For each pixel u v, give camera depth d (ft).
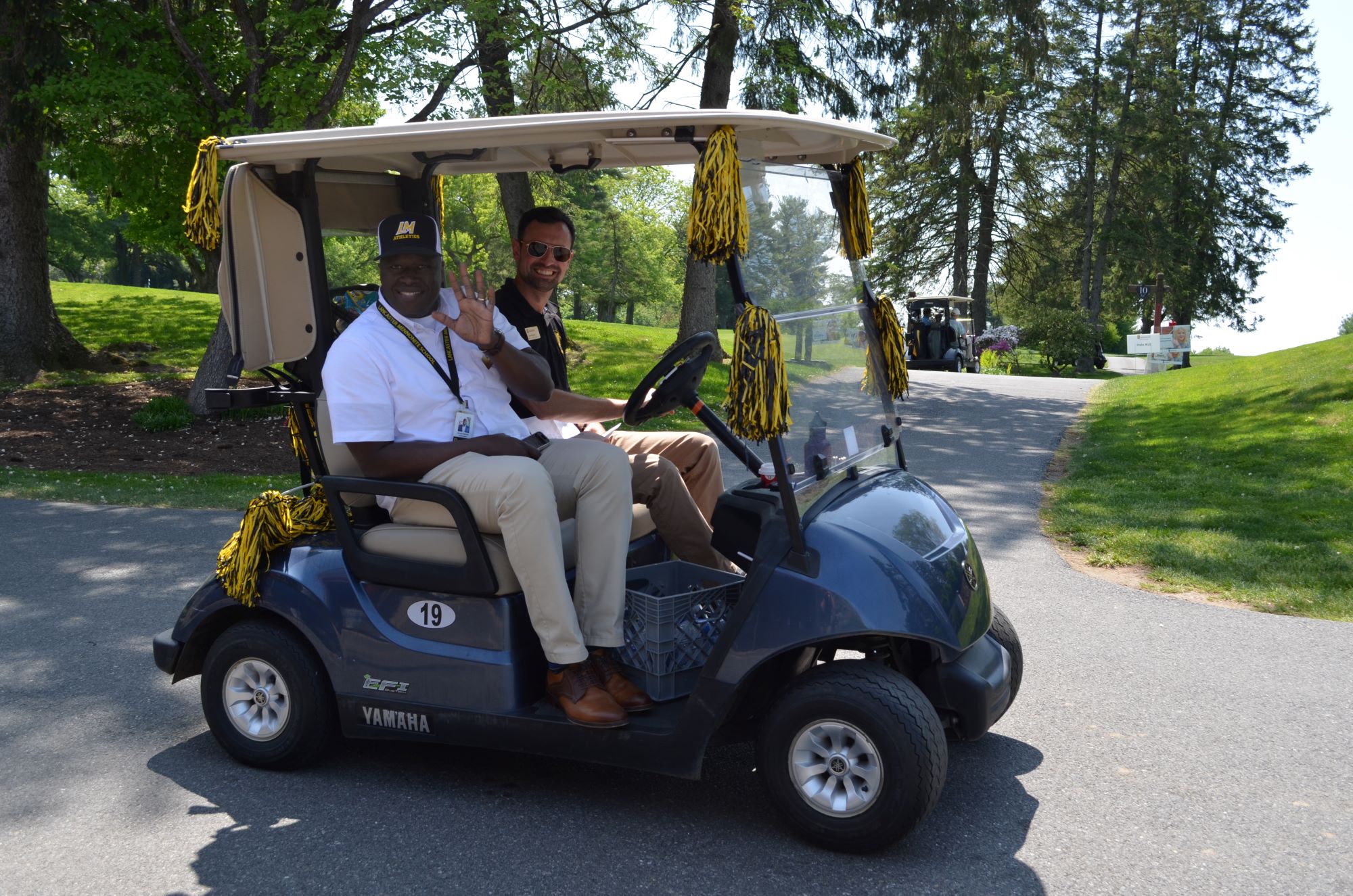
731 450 10.94
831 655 10.95
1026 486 28.55
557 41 43.42
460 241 122.01
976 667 10.02
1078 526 23.00
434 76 37.86
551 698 10.16
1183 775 11.19
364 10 37.70
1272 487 26.37
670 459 12.66
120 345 61.93
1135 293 93.25
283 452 37.40
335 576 10.95
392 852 9.57
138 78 37.17
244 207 10.61
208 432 40.70
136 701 13.46
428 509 10.55
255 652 11.21
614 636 10.01
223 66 40.24
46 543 22.17
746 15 47.26
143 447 37.76
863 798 9.25
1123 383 58.34
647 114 9.55
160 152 43.86
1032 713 12.97
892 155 128.16
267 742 11.27
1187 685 13.91
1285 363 45.80
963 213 129.18
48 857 9.52
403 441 10.57
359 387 10.36
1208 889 8.93
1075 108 130.00
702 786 11.00
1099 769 11.35
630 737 9.73
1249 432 33.81
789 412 9.32
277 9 37.99
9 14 38.34
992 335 107.45
